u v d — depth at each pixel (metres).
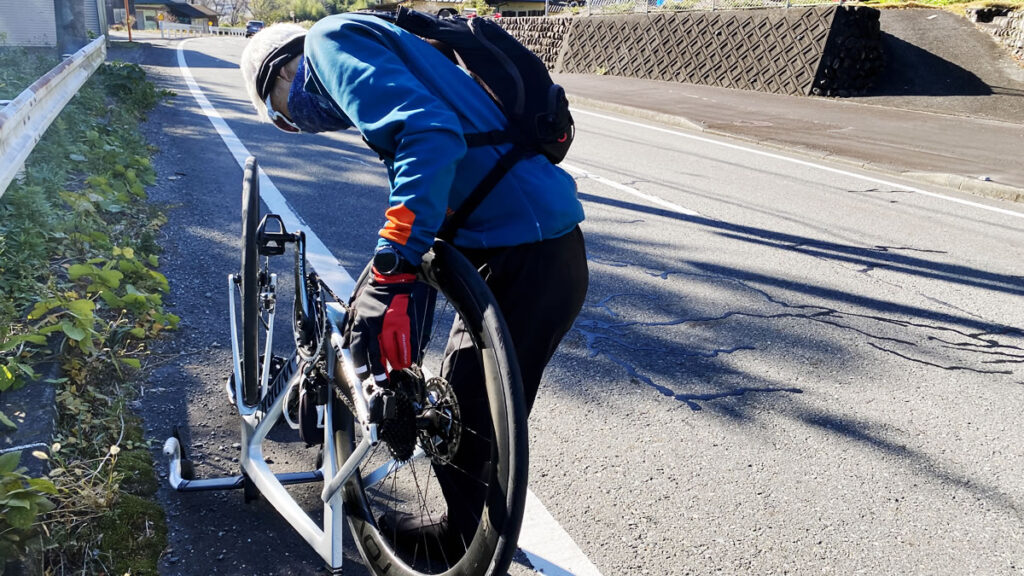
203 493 2.46
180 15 89.75
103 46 12.18
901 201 7.59
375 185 6.62
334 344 2.04
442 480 2.00
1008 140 11.01
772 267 5.30
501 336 1.65
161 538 2.22
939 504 2.72
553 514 2.53
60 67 6.77
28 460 2.30
